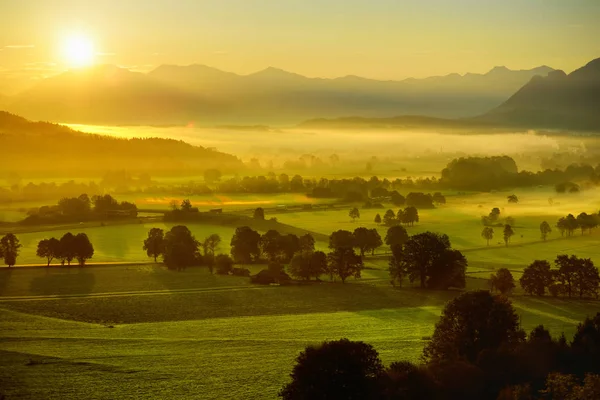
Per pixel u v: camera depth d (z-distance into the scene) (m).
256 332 107.19
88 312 119.56
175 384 79.94
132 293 134.12
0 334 101.12
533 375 79.00
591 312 119.81
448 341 87.19
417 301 130.50
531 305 125.25
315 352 71.00
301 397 69.12
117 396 76.00
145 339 100.94
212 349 95.44
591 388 69.12
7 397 74.19
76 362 86.56
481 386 76.19
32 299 127.44
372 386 70.25
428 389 73.00
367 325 111.94
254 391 78.00
